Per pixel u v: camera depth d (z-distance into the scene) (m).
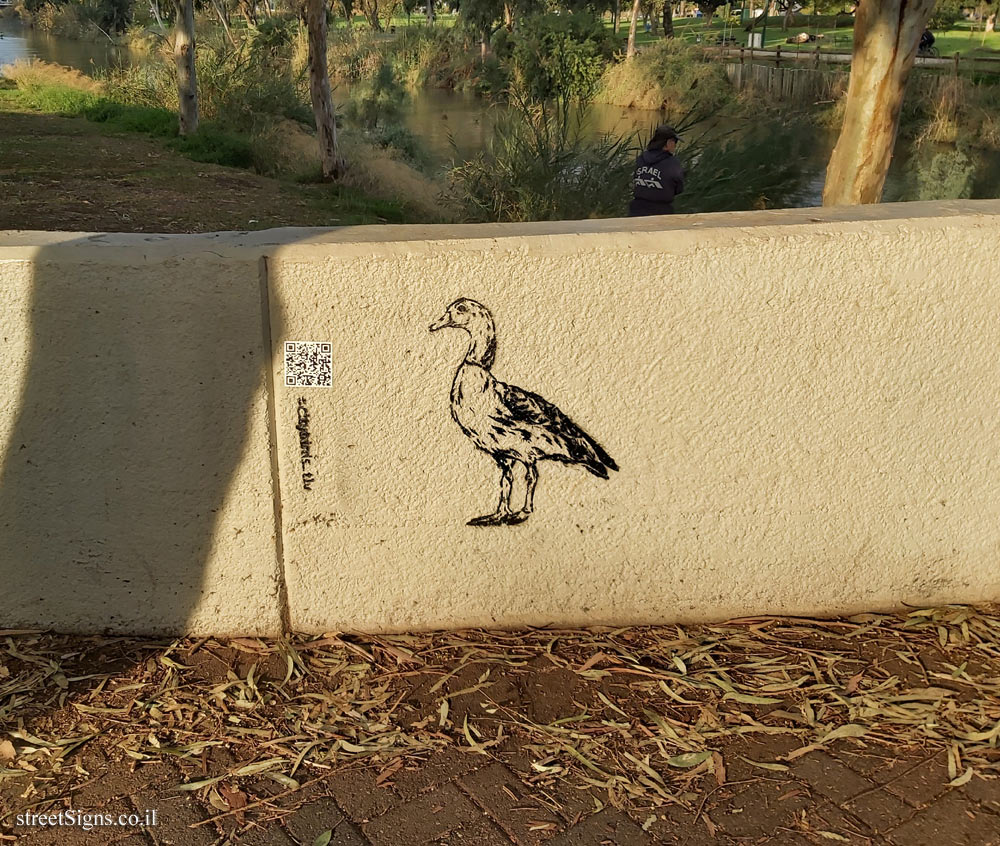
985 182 14.09
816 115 25.69
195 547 2.93
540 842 2.28
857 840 2.27
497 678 2.87
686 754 2.56
